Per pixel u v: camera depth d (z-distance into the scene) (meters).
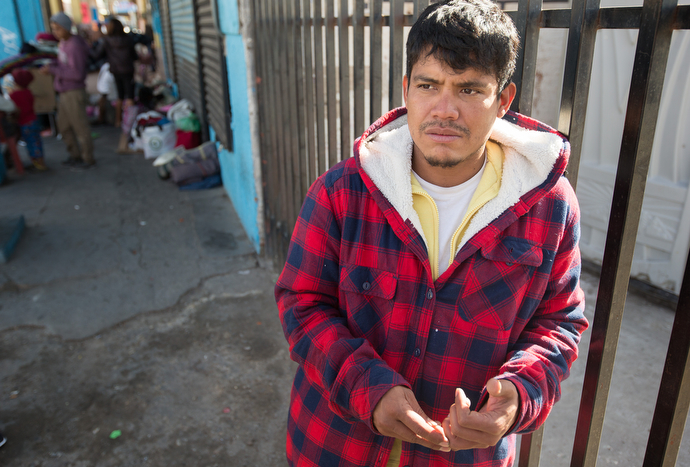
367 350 1.00
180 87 8.12
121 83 8.86
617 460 2.08
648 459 1.11
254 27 3.46
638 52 0.91
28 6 9.77
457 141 0.91
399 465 1.12
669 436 1.04
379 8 1.89
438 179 1.04
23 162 6.89
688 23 0.84
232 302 3.44
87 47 6.48
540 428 1.39
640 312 3.11
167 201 5.38
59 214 5.02
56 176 6.34
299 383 1.23
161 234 4.52
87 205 5.28
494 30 0.86
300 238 1.12
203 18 5.14
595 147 3.39
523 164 0.98
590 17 1.04
